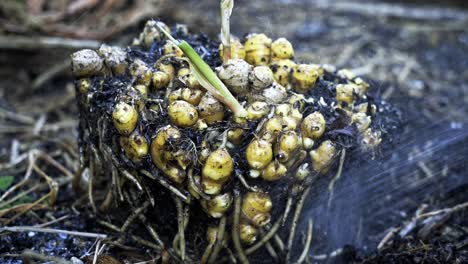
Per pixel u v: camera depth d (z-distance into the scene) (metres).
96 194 0.83
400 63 1.24
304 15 1.47
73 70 0.73
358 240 0.80
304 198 0.71
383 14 1.49
